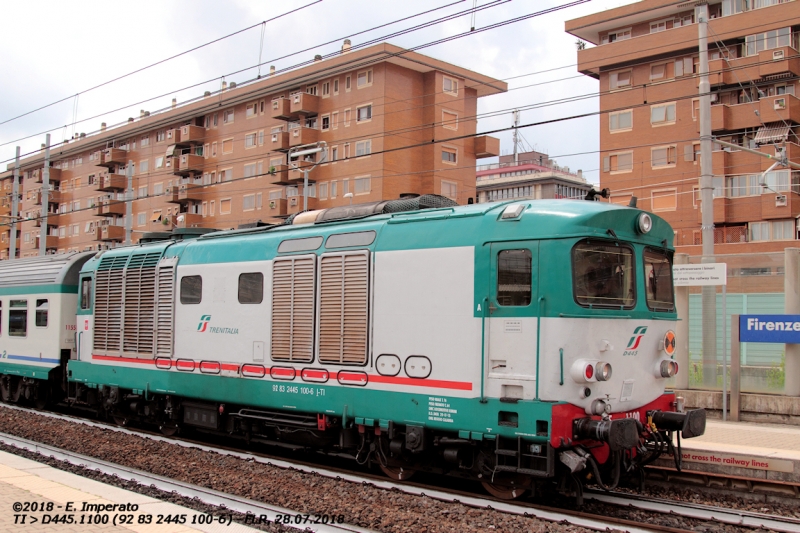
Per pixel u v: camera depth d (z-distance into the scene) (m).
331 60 41.59
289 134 43.62
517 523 7.76
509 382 8.41
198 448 12.47
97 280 14.98
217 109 48.50
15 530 6.55
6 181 73.88
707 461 9.90
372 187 39.59
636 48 36.59
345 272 10.26
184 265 12.94
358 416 9.91
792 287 13.80
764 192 32.97
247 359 11.52
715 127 33.84
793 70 32.66
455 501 8.84
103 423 15.90
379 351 9.73
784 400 13.41
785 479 9.26
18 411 17.33
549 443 7.99
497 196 72.94
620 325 8.70
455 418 8.85
